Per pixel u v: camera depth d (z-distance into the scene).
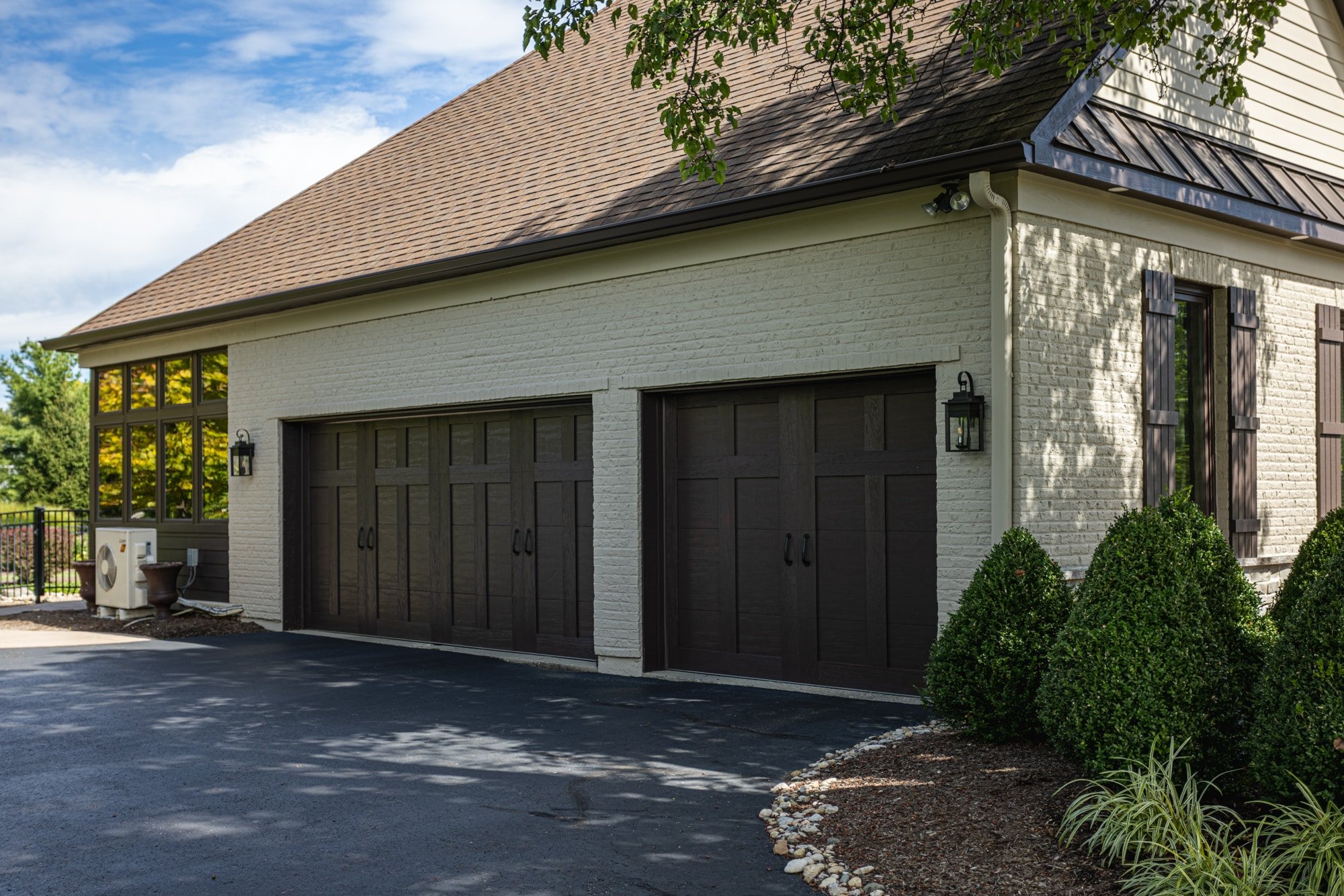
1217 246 9.80
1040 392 8.09
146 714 8.76
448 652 11.95
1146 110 9.48
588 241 10.01
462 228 12.07
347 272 12.62
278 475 13.98
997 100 8.34
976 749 6.67
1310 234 10.25
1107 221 8.69
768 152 9.69
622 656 10.28
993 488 7.91
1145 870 4.45
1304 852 4.32
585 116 13.39
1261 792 5.12
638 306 10.19
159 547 16.03
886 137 8.76
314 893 4.84
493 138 14.53
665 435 10.35
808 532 9.36
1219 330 9.94
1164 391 9.12
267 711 8.80
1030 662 6.58
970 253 8.12
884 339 8.59
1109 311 8.70
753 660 9.72
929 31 10.28
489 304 11.48
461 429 12.22
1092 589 5.78
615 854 5.26
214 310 14.02
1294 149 11.20
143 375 16.45
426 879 4.98
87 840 5.61
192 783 6.67
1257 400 10.15
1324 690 4.64
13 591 18.83
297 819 5.92
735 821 5.74
